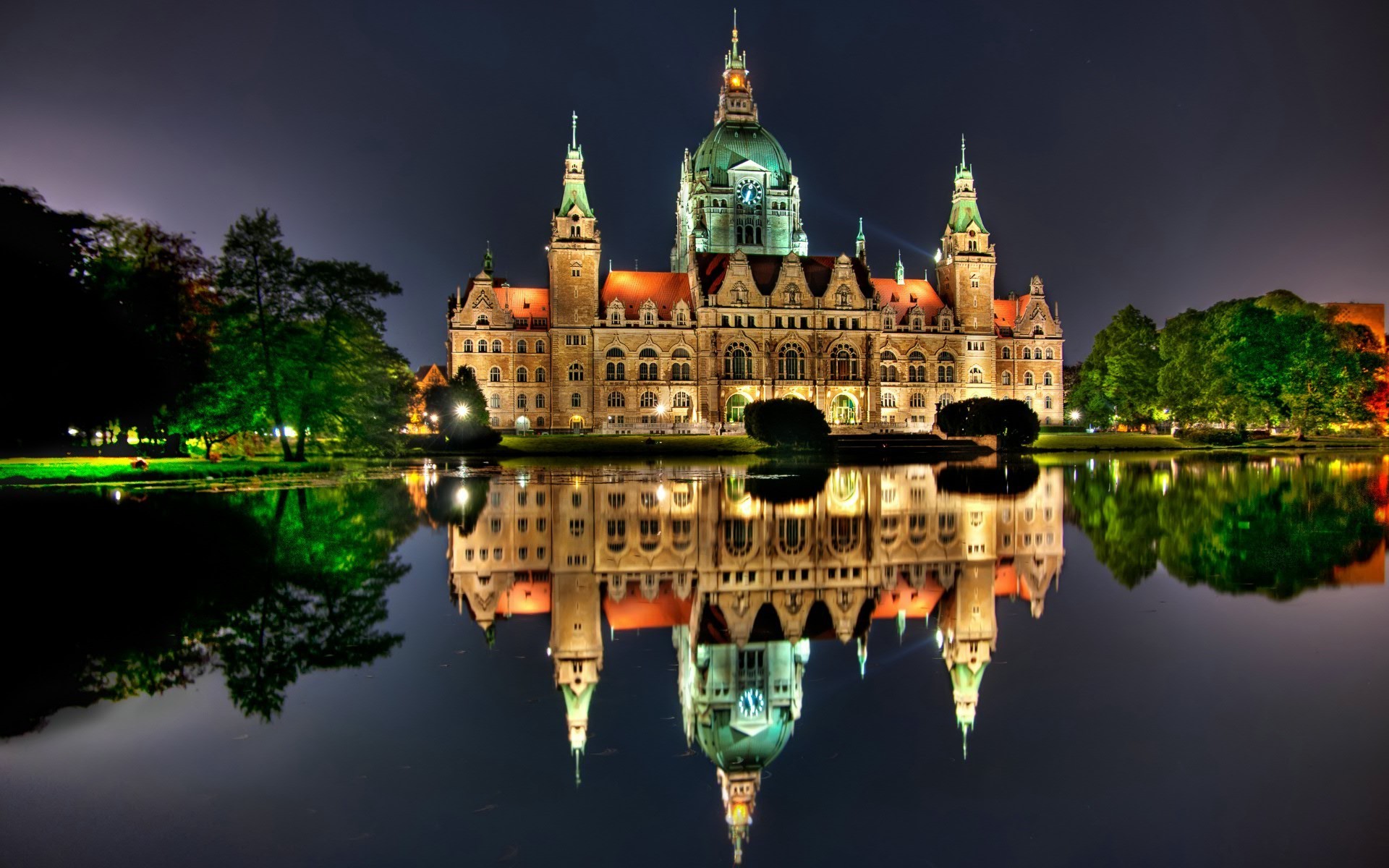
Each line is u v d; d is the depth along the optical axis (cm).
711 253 16375
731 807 1327
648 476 7206
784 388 15650
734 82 18875
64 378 5488
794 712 1688
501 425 15288
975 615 2309
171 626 2156
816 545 3419
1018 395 17075
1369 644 1955
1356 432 13462
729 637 2148
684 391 15550
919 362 16388
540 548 3359
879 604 2453
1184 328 12694
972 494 5319
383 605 2412
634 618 2320
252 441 8944
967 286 16600
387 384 8988
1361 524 3781
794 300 15738
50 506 4344
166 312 6756
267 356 7256
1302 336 10819
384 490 5672
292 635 2112
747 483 6300
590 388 15250
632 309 15625
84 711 1620
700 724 1630
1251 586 2572
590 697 1752
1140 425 15162
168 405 6625
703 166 18525
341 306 7769
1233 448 11200
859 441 11631
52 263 5791
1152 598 2436
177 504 4500
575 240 15275
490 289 15338
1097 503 4750
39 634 2069
